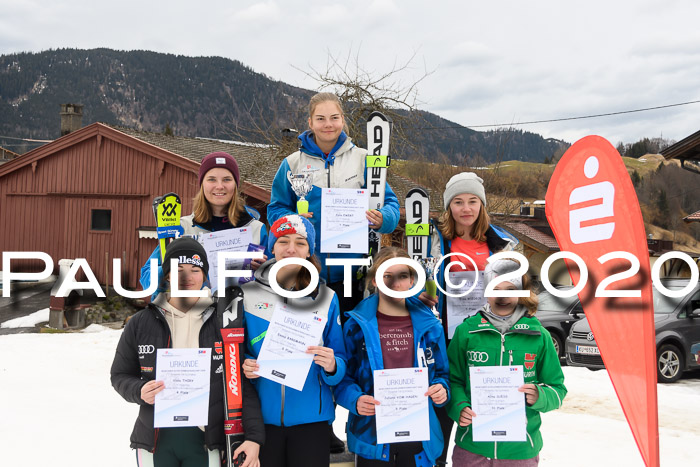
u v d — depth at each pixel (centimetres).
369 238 366
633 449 518
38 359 866
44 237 1823
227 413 256
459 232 356
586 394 757
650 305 284
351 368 293
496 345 295
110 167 1753
